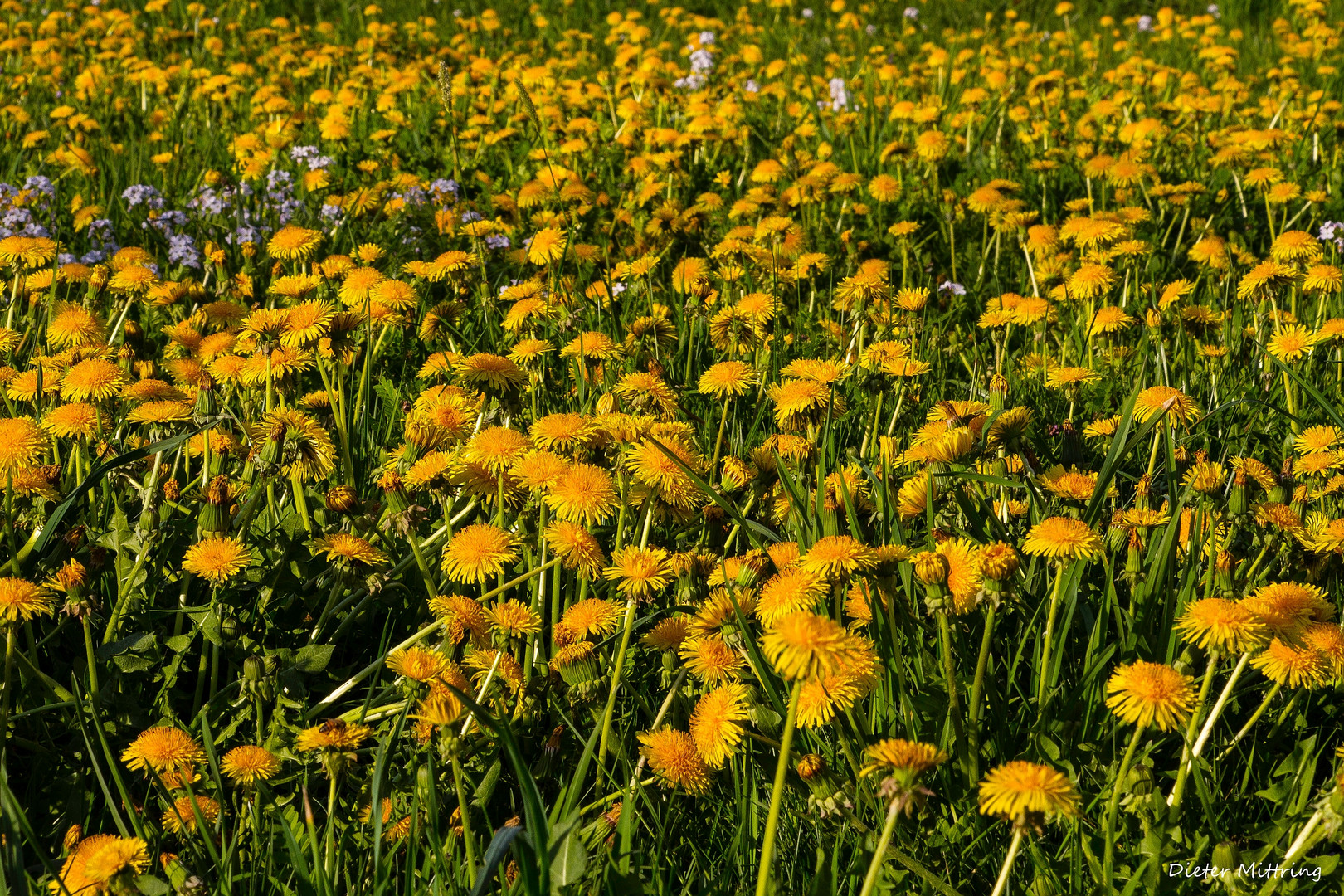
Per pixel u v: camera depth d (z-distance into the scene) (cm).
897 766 179
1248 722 236
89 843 199
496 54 1234
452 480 264
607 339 373
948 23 1532
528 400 367
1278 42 1234
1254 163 673
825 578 216
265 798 228
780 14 1494
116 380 300
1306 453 309
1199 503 290
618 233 616
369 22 1392
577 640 245
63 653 279
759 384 384
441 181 605
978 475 263
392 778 234
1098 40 1230
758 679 243
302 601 282
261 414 325
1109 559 281
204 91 858
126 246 571
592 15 1503
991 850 221
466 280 456
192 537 291
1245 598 222
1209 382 441
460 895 205
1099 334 463
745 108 866
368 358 366
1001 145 732
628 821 204
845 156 755
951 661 227
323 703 253
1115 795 205
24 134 777
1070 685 255
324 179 618
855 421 390
